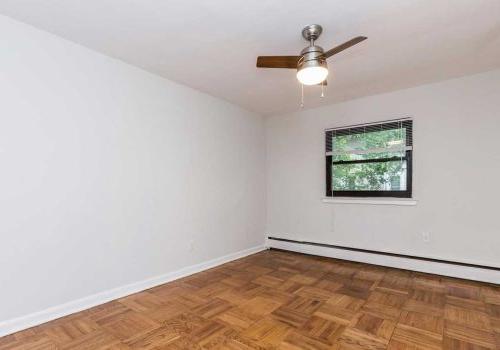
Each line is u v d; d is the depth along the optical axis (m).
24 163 2.04
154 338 1.91
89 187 2.41
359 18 1.95
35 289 2.09
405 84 3.25
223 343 1.85
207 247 3.54
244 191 4.20
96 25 2.06
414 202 3.31
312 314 2.25
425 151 3.27
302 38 2.22
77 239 2.33
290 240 4.41
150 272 2.88
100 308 2.37
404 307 2.36
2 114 1.95
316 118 4.16
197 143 3.44
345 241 3.86
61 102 2.25
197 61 2.65
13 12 1.91
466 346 1.79
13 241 1.99
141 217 2.81
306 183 4.25
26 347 1.82
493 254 2.88
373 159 3.66
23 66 2.05
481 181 2.95
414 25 2.04
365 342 1.85
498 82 2.86
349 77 3.02
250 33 2.15
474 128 2.99
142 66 2.77
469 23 2.01
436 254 3.19
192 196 3.36
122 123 2.66
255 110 4.32
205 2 1.77
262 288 2.82
